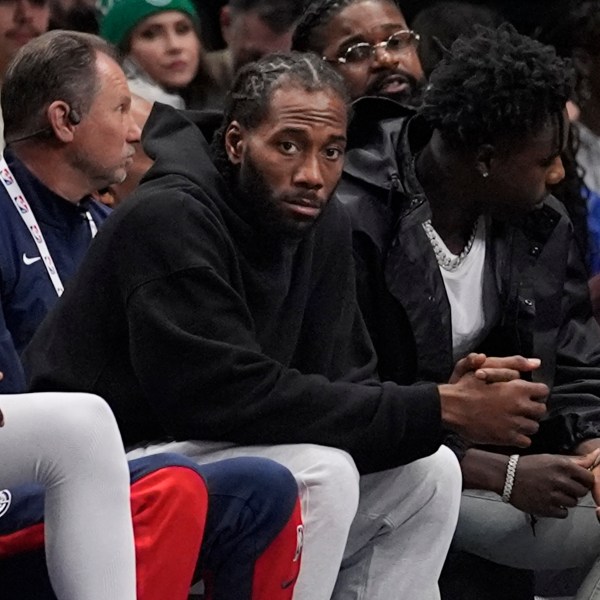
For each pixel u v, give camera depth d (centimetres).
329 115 981
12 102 1133
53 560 867
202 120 1048
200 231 966
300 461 962
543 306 1199
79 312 980
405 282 1130
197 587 1000
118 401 978
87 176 1137
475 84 1119
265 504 927
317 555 956
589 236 1509
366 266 1134
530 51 1127
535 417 1018
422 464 1029
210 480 933
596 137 1605
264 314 1005
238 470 931
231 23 1645
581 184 1442
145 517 889
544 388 1016
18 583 931
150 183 991
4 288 1103
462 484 1134
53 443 854
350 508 962
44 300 1109
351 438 975
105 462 864
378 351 1145
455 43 1166
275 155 977
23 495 903
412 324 1129
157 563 887
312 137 977
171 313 952
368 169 1148
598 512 1120
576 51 1617
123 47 1577
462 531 1176
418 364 1134
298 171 977
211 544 940
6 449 845
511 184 1138
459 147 1140
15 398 855
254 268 1003
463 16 1598
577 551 1182
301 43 1403
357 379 1055
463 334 1166
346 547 1041
